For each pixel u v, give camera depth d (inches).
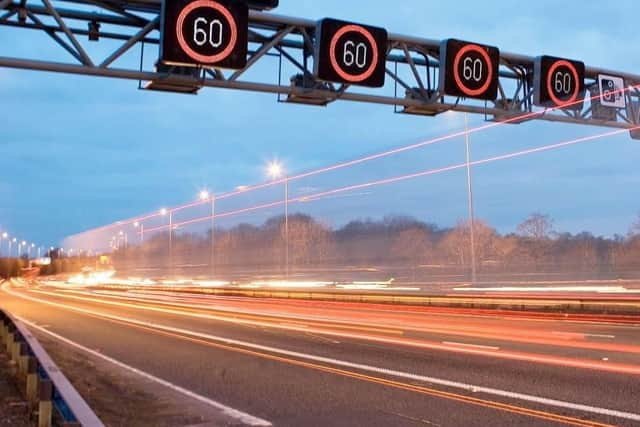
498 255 2874.0
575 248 2731.3
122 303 1533.0
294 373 451.2
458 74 727.1
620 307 804.6
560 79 818.2
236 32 584.4
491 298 975.0
